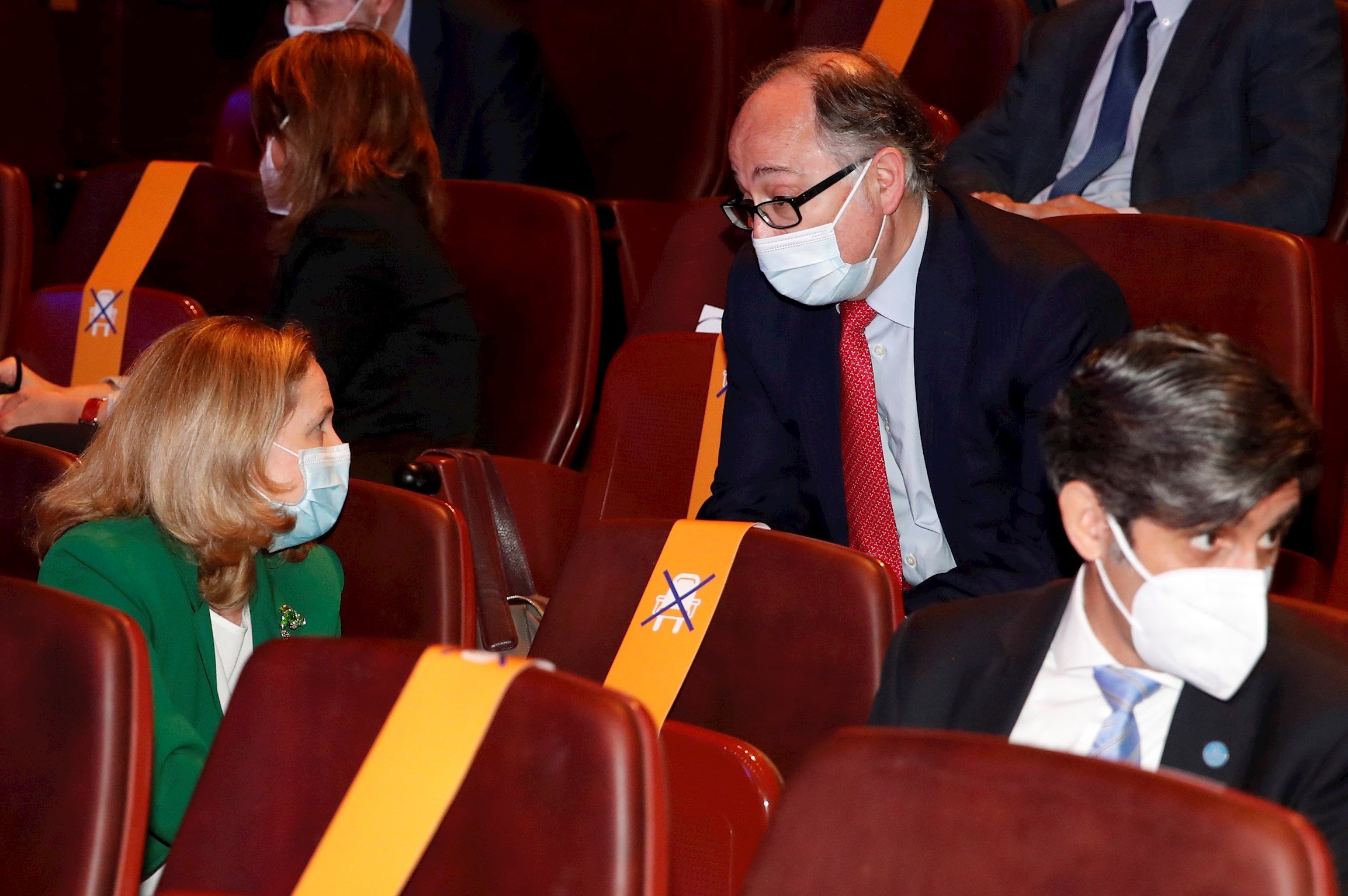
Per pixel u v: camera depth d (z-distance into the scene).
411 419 8.81
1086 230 7.32
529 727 3.58
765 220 6.29
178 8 15.71
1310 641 3.92
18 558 6.31
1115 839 2.97
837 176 6.11
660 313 9.20
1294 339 6.69
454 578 5.80
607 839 3.38
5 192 10.49
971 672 4.34
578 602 5.37
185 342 5.96
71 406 8.78
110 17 15.49
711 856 4.68
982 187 9.70
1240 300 6.83
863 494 6.57
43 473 6.23
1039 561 5.98
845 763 3.36
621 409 8.05
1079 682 4.14
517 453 9.48
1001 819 3.13
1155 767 3.94
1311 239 7.67
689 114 12.34
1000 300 6.14
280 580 6.16
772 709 4.94
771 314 6.81
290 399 5.94
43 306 9.78
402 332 8.90
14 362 9.05
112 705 3.96
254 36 15.73
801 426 6.71
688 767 4.77
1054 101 9.98
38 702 4.05
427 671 3.79
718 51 12.23
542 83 12.15
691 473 7.80
